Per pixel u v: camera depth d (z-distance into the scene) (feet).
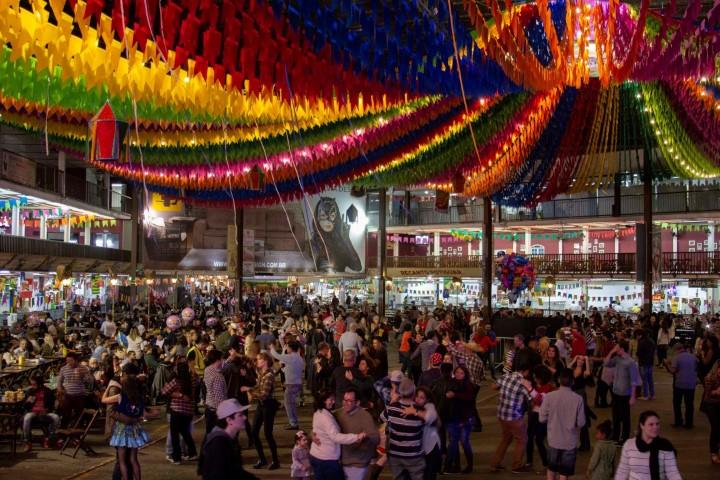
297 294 128.77
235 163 48.78
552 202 108.17
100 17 12.35
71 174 100.17
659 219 97.66
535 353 31.58
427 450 22.56
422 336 48.70
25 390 35.96
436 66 20.34
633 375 33.32
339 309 74.64
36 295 100.48
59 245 89.76
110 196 107.45
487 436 36.11
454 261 118.11
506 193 58.34
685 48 27.07
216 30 14.33
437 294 126.82
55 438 34.06
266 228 118.21
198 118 25.38
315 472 21.39
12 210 91.76
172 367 43.65
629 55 24.52
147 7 12.50
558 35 25.86
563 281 111.14
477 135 41.16
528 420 29.01
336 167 51.78
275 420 41.27
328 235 119.96
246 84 17.08
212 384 30.04
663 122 44.16
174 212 115.03
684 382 38.37
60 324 69.97
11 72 16.34
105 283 116.98
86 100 20.74
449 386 28.58
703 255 98.07
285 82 17.37
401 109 33.06
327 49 17.25
